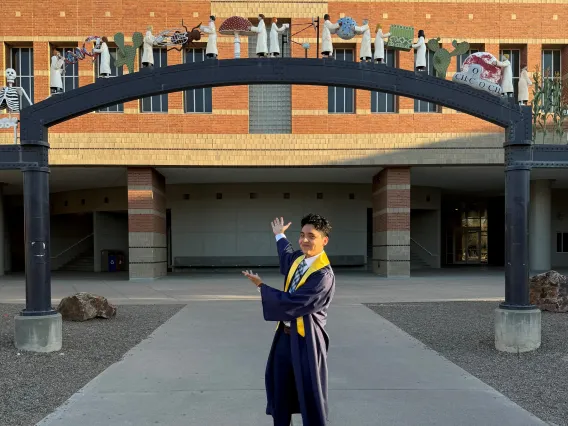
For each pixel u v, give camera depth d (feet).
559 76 66.33
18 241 103.60
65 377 20.57
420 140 64.44
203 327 31.48
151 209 64.95
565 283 36.04
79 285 59.47
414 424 15.31
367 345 26.16
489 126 64.34
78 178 74.74
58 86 26.27
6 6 62.64
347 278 66.28
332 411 16.39
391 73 24.63
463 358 23.49
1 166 24.47
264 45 24.98
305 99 64.44
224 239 82.17
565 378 20.22
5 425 15.39
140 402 17.40
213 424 15.38
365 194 83.71
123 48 25.49
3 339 27.40
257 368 21.84
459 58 65.26
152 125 63.46
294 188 82.17
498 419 15.74
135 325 32.40
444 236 108.68
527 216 24.53
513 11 65.31
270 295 12.10
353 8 64.18
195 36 28.76
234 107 64.13
